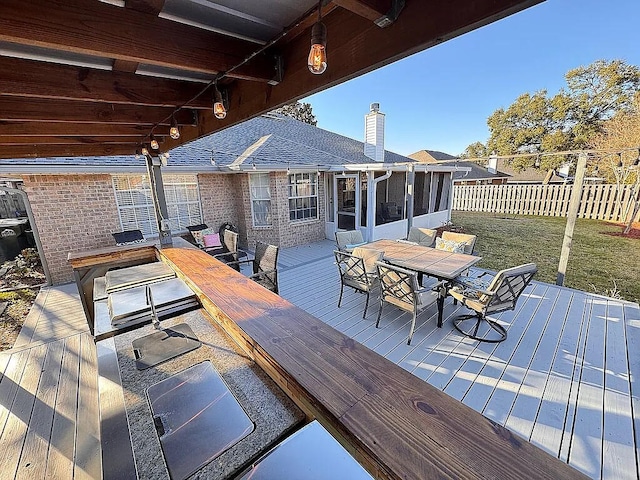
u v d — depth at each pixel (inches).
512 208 461.1
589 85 546.0
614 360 109.0
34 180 195.6
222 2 37.0
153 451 33.0
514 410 87.9
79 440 80.2
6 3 30.4
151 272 96.7
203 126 89.8
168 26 41.1
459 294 131.4
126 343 56.6
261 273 135.2
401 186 354.9
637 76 496.1
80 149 129.0
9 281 219.5
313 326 49.6
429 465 24.8
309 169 290.4
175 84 65.9
